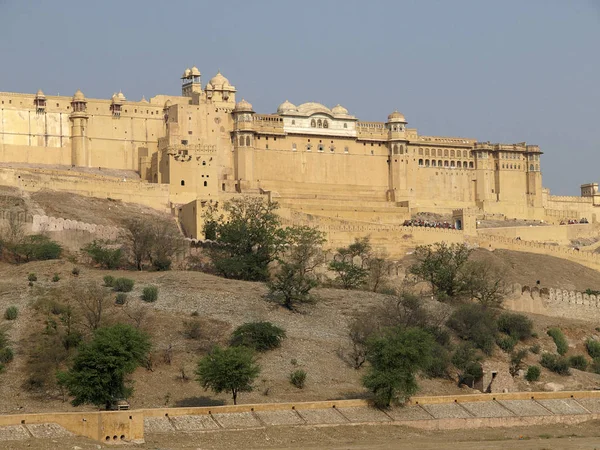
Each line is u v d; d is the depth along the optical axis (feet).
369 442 302.66
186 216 551.59
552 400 357.41
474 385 372.99
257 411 312.71
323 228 572.10
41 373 336.70
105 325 369.71
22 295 398.21
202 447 282.56
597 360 428.15
